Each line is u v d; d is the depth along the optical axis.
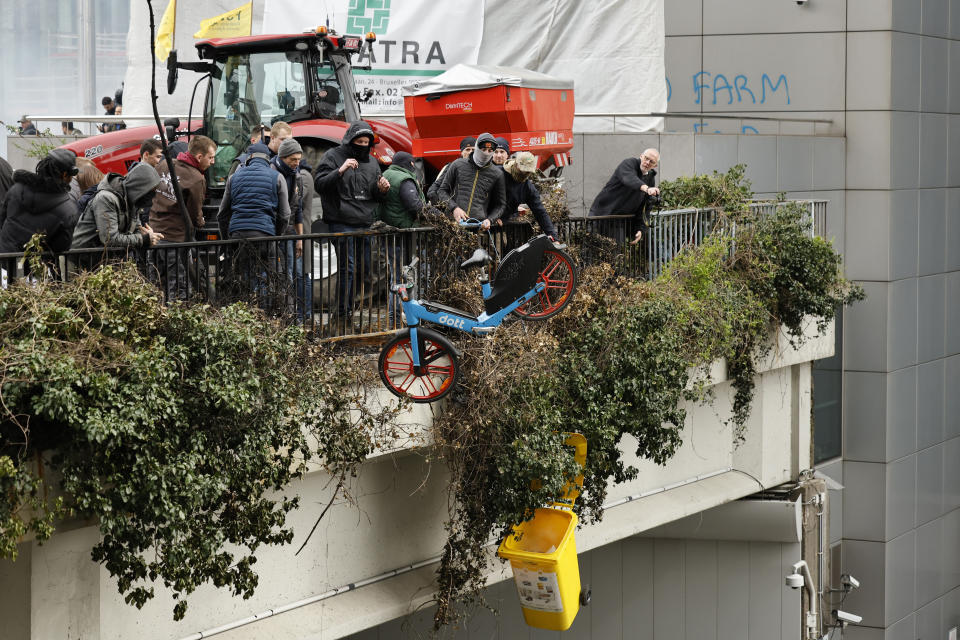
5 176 10.89
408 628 18.22
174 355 8.70
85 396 8.10
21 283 8.41
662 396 12.60
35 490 7.93
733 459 17.78
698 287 14.51
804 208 16.89
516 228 12.52
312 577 11.66
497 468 11.12
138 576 8.69
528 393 11.17
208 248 10.02
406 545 12.64
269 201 11.03
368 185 11.74
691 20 25.34
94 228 9.95
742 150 20.11
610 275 12.84
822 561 18.86
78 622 9.27
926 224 25.16
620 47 20.12
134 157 16.36
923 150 24.86
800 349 17.56
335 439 10.12
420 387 10.82
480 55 20.25
